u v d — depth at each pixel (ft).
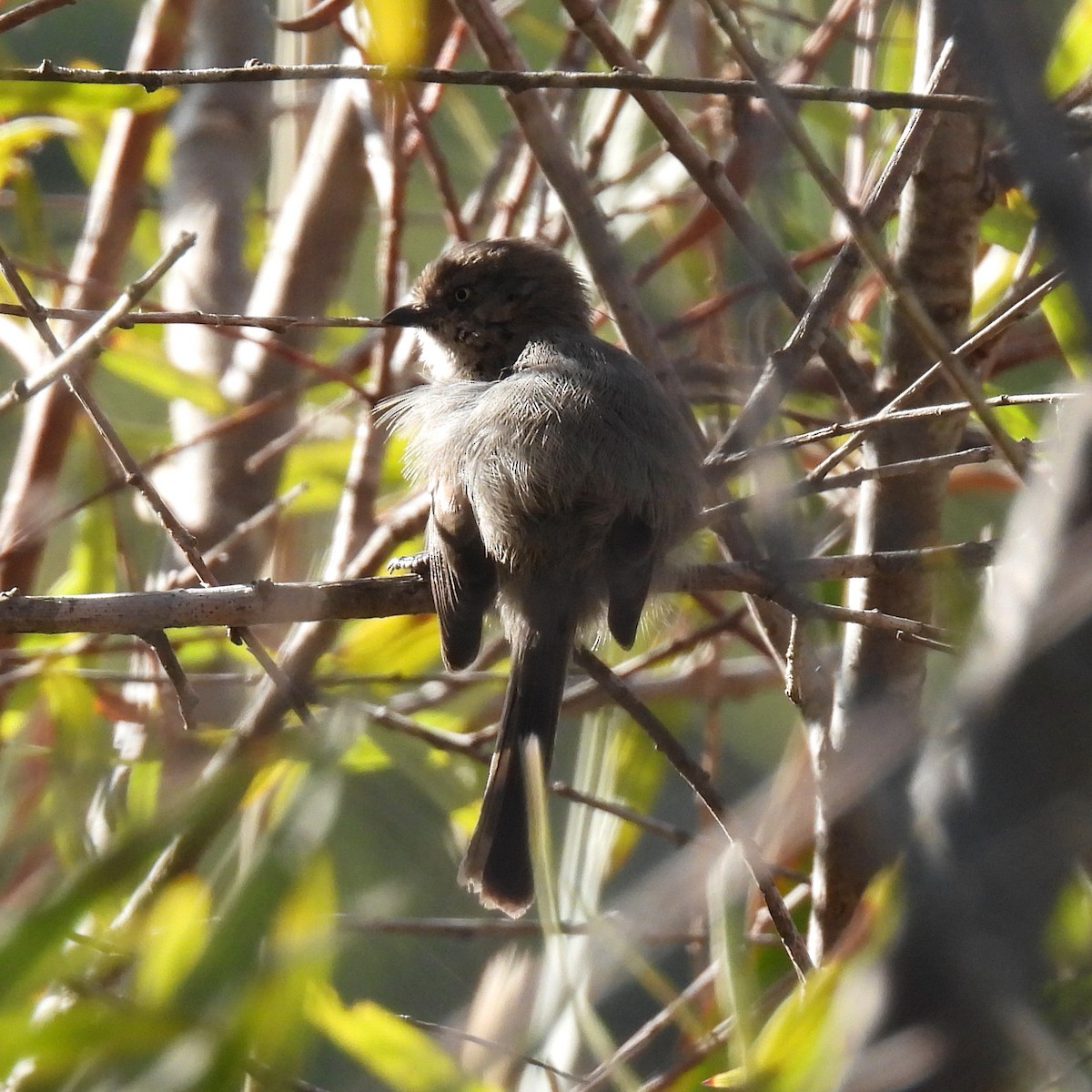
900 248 27.04
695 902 15.85
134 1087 12.84
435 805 28.78
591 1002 19.58
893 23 32.68
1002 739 11.66
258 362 36.65
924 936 11.76
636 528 25.80
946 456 22.65
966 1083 11.43
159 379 32.81
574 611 25.68
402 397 29.81
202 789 13.10
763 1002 25.02
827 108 34.96
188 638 31.58
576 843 31.48
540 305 32.01
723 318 32.63
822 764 24.67
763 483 18.90
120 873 12.71
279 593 23.04
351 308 46.55
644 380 28.07
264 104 41.22
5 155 34.37
